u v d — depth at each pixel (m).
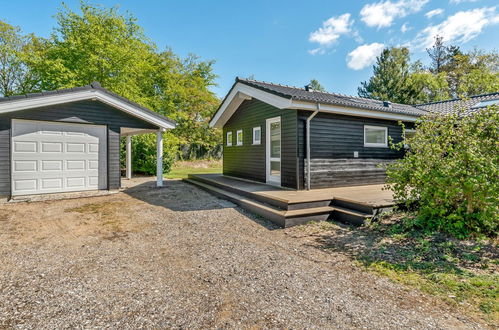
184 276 2.79
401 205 4.93
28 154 7.18
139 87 17.03
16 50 14.21
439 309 2.18
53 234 4.25
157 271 2.92
